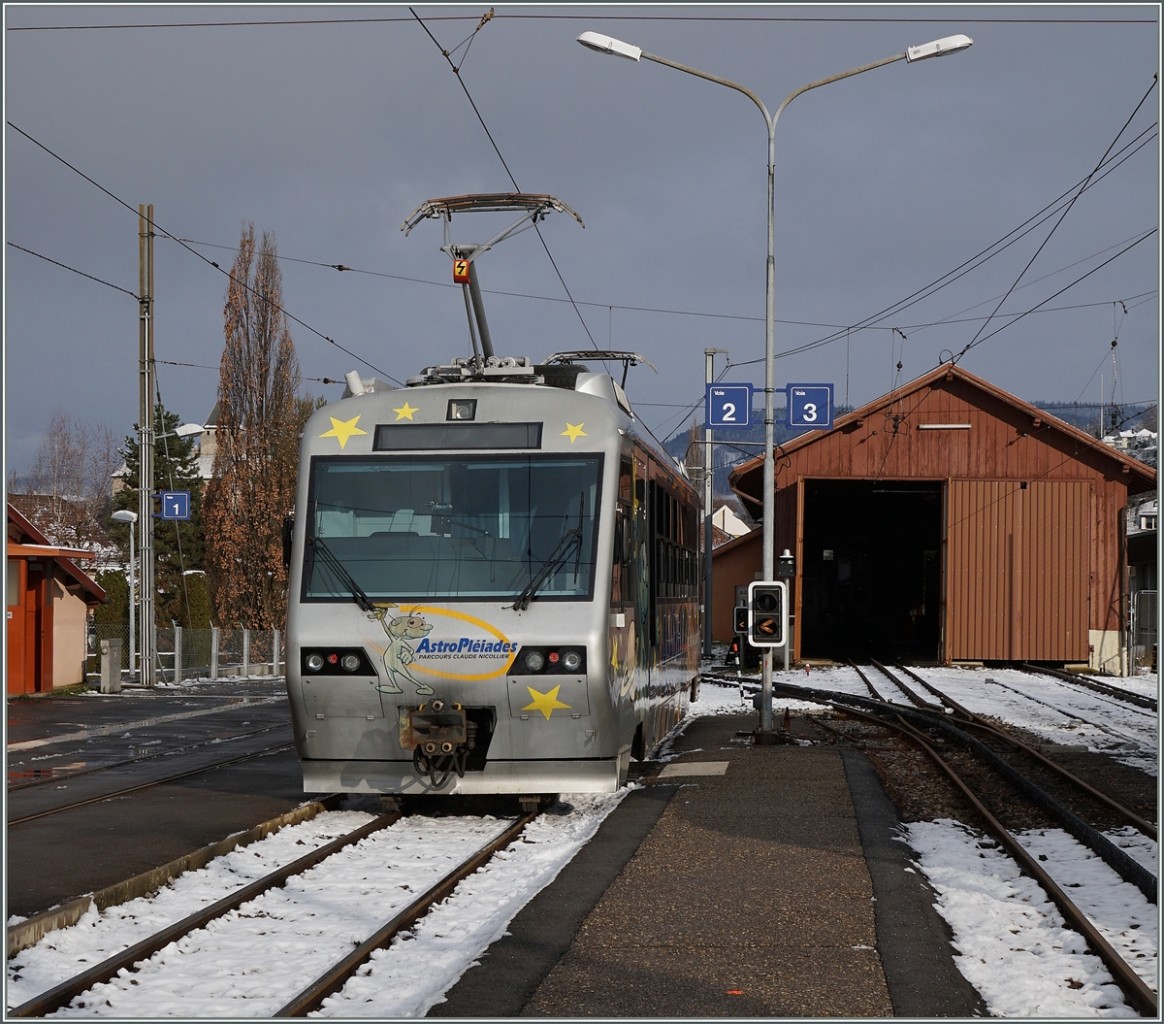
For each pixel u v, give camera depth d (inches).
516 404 516.7
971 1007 275.3
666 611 695.1
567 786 494.3
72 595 1330.0
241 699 1218.6
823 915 348.5
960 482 1659.7
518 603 488.4
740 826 483.5
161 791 588.4
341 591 499.2
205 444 3919.8
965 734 805.2
